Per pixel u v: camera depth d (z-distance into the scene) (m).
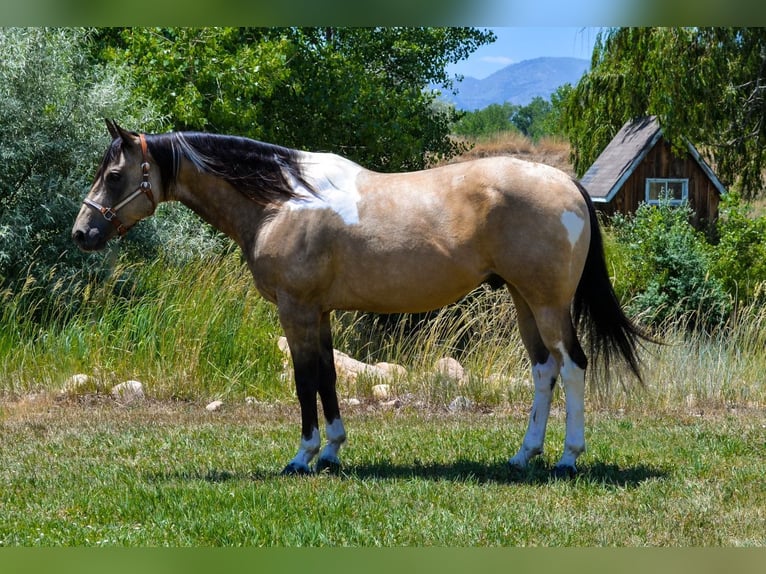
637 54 22.94
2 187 12.23
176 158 6.50
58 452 7.38
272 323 11.42
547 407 6.61
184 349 10.36
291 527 5.27
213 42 15.88
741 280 15.04
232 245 14.05
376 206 6.25
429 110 21.62
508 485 6.15
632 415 9.11
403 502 5.75
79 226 6.46
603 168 25.53
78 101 12.60
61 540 5.16
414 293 6.26
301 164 6.47
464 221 6.09
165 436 7.94
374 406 9.66
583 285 6.36
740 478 6.30
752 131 21.00
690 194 24.70
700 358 10.41
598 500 5.78
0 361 10.35
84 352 10.48
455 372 10.64
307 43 18.08
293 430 8.27
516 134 45.62
